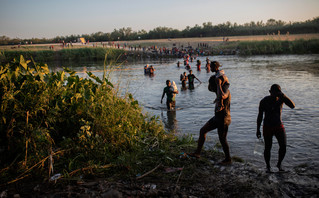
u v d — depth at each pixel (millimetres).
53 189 3111
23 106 3846
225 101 4176
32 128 3635
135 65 35469
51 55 55094
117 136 4465
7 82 4004
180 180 3596
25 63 4414
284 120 6902
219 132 4234
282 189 3391
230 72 20031
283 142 3939
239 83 14211
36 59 51656
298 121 6742
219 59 38375
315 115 7191
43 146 3715
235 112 8141
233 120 7258
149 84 15898
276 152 4887
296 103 8711
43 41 146125
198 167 4090
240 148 5180
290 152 4836
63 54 56031
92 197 2953
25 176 3293
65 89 4703
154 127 5777
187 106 9547
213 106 9359
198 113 8422
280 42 45250
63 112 4434
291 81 13695
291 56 35344
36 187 3100
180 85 15141
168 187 3367
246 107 8727
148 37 144500
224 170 4016
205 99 10680
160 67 30000
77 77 5215
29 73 4402
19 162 3373
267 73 18109
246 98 10195
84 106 4574
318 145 5090
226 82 4207
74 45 78750
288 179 3686
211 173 3881
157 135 5480
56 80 4664
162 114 8477
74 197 2961
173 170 3912
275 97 3959
